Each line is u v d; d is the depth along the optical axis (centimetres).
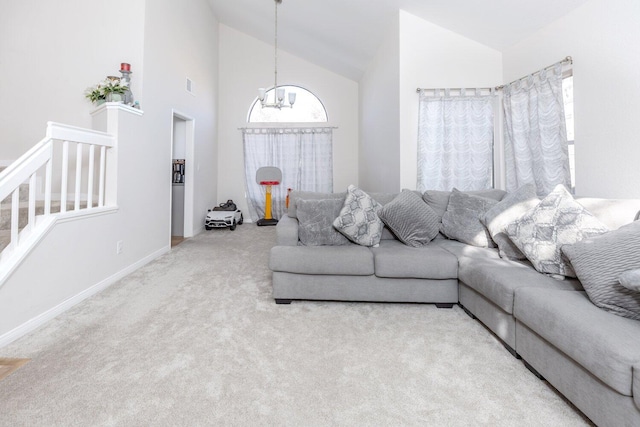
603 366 102
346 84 652
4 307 171
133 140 313
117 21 335
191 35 474
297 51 619
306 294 228
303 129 648
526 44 310
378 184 463
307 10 434
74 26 338
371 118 507
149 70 347
